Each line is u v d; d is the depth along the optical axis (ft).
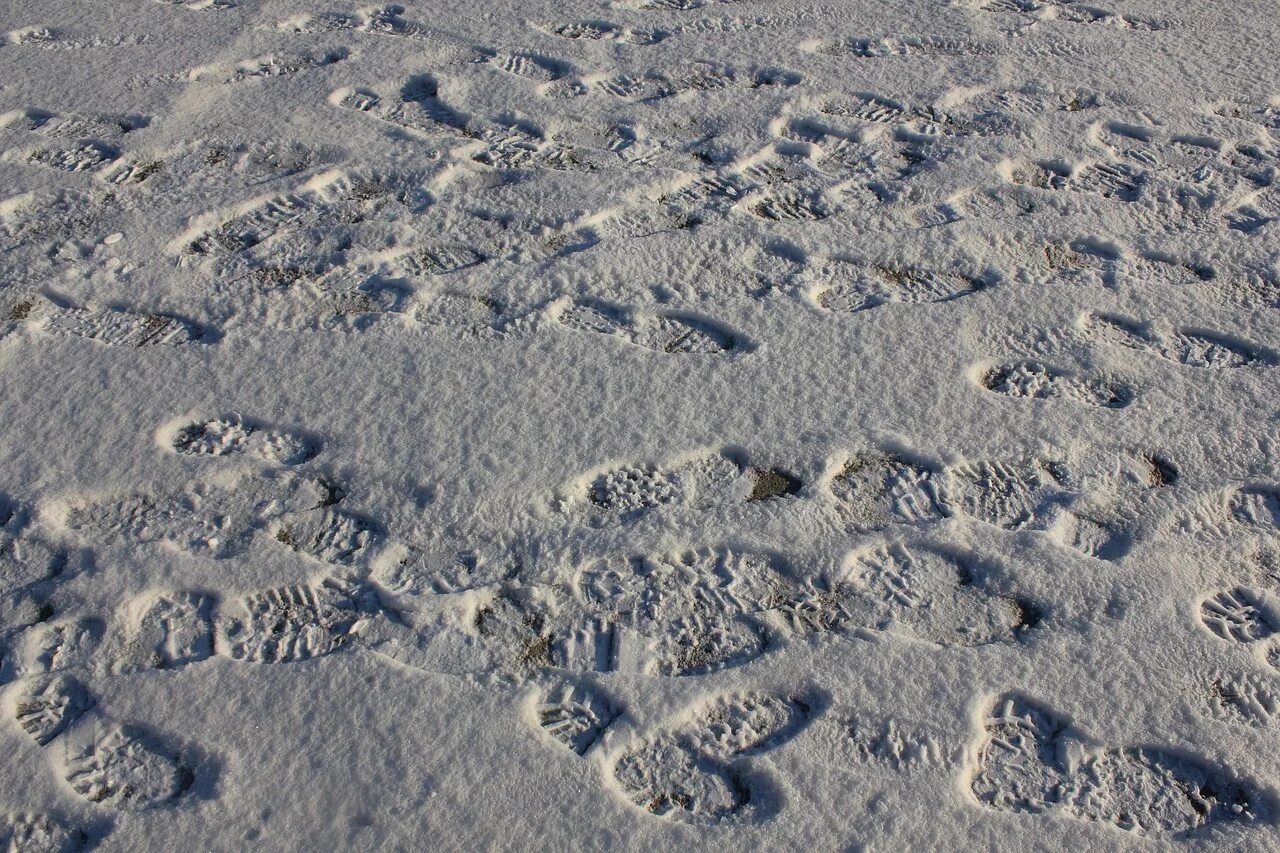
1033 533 6.54
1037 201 9.38
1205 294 8.43
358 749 5.45
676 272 8.56
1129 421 7.30
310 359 7.73
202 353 7.79
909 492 6.85
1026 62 11.43
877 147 10.16
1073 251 8.90
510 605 6.19
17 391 7.43
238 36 11.84
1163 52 11.62
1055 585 6.27
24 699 5.73
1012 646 5.98
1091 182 9.70
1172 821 5.30
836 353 7.80
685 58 11.50
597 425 7.20
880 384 7.55
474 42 11.80
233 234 8.98
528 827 5.17
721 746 5.59
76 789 5.35
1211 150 10.12
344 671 5.80
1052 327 8.07
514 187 9.45
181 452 7.04
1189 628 6.04
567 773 5.38
